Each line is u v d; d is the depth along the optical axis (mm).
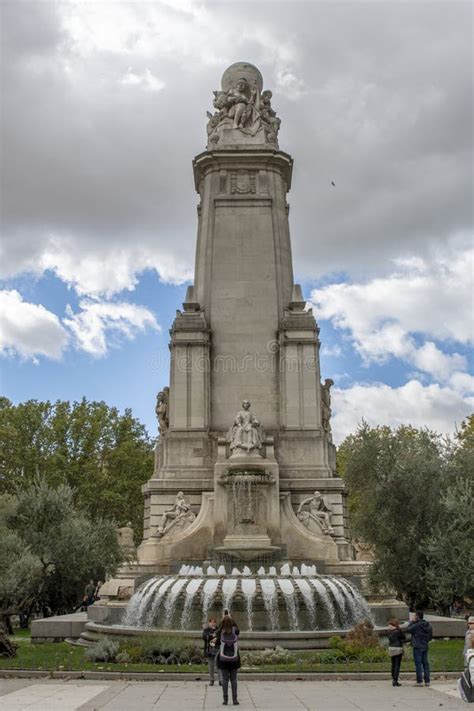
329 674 19062
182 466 35250
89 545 41906
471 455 36031
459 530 30484
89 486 64938
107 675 19094
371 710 14219
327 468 35219
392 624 18172
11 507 40031
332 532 33312
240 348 37344
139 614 26094
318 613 25156
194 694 16547
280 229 39219
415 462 35719
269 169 40062
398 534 34781
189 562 32062
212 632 18359
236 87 41562
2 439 65875
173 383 36438
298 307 37688
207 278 38344
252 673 19125
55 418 67875
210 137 41219
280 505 33000
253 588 24906
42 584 39750
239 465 32750
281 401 36438
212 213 39281
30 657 22500
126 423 69938
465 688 14594
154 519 34312
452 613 42031
